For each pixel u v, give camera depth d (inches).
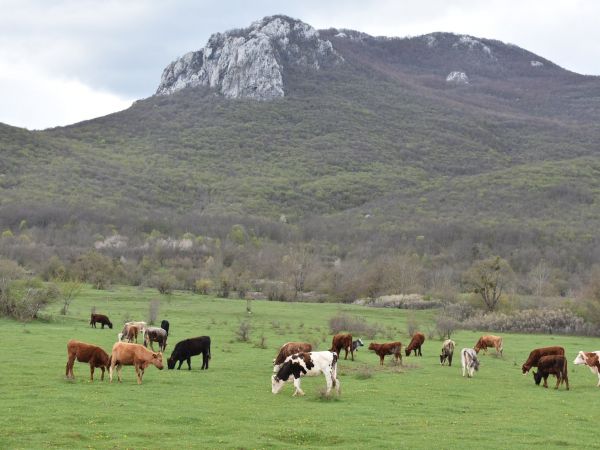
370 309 3457.2
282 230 7076.8
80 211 7145.7
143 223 6919.3
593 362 1233.4
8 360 1294.3
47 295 2411.4
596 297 3127.5
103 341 1726.1
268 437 756.0
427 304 3732.8
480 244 5629.9
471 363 1309.1
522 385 1219.9
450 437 780.0
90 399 925.8
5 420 795.4
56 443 705.0
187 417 834.8
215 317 2775.6
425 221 7086.6
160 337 1606.8
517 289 4197.8
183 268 4714.6
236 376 1211.2
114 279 4389.8
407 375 1291.8
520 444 756.0
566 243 5595.5
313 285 4436.5
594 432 835.4
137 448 694.5
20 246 4953.3
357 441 750.5
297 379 1026.1
